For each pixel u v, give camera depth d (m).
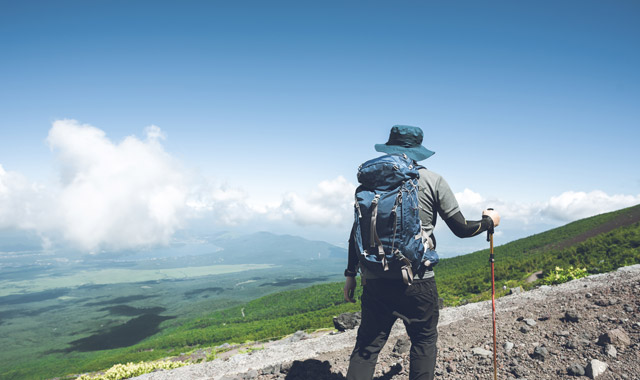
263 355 8.11
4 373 139.62
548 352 3.38
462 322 6.13
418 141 2.34
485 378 3.15
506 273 23.81
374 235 1.99
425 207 2.03
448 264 58.97
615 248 18.11
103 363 77.38
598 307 4.50
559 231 46.34
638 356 2.91
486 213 2.29
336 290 135.75
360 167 2.18
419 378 2.16
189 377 7.05
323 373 3.94
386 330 2.25
